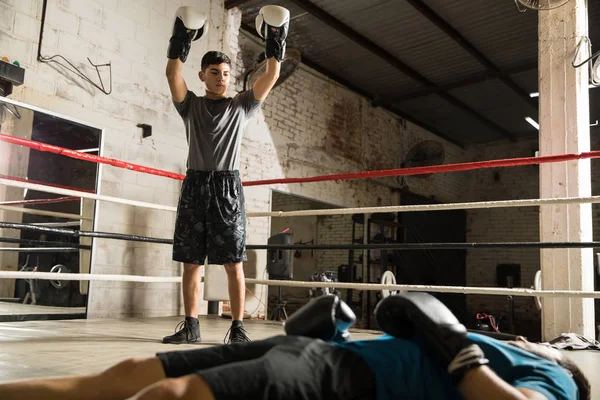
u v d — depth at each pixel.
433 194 10.13
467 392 0.86
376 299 8.71
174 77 2.30
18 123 4.12
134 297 4.71
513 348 1.02
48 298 4.45
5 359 1.70
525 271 10.41
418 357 0.95
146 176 4.89
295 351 0.85
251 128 6.49
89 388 0.88
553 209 3.88
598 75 4.05
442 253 10.29
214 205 2.34
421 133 10.06
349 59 7.56
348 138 8.22
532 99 8.84
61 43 4.31
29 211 4.09
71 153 2.71
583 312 3.69
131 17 4.87
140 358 0.93
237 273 2.37
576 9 4.11
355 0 6.10
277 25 2.25
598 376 1.87
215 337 2.78
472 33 6.84
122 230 4.65
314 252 9.92
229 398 0.73
